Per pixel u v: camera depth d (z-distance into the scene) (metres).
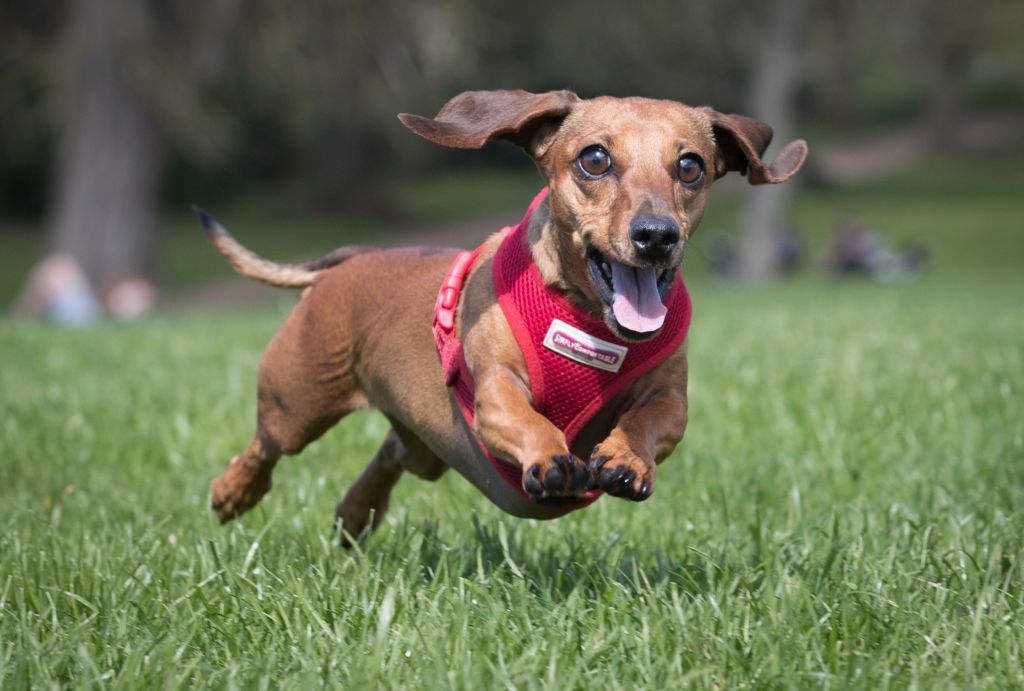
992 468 6.67
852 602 4.52
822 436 7.45
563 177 4.60
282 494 6.95
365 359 5.54
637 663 4.10
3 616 4.56
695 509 6.25
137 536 5.86
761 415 8.23
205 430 8.38
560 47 42.88
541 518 4.90
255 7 27.36
